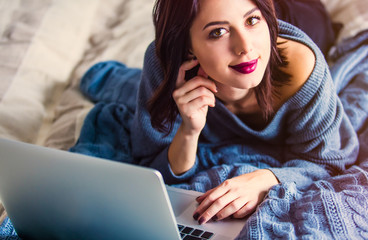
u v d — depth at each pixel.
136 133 1.31
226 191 0.98
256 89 1.13
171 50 1.03
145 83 1.22
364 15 1.72
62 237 0.94
